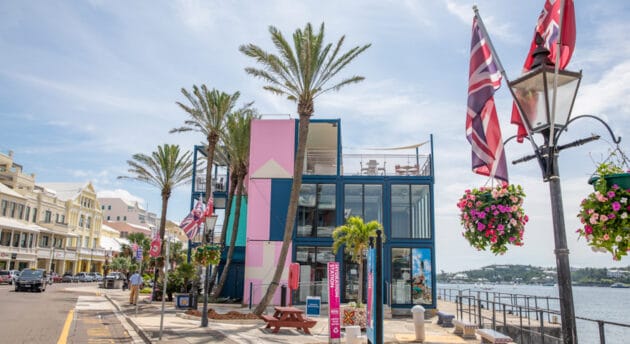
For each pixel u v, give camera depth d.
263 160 27.17
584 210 5.22
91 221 74.31
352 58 22.12
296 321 15.31
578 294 120.94
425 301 24.69
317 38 21.66
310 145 32.81
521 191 6.75
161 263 29.48
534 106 5.58
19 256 53.41
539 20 6.54
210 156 29.14
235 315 18.66
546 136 5.49
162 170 35.50
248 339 13.39
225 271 28.23
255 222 26.36
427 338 13.38
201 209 18.03
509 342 10.95
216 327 15.97
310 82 21.73
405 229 25.78
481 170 6.68
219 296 28.80
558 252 5.03
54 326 15.59
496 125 6.61
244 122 29.59
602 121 5.35
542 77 5.48
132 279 25.56
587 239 5.18
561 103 5.46
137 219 113.19
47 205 61.28
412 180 26.17
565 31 6.06
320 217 26.30
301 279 25.58
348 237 21.33
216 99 28.95
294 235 26.05
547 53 5.71
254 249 26.03
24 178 58.28
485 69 6.75
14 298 26.80
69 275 58.47
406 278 25.03
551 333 17.06
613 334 31.39
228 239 33.47
